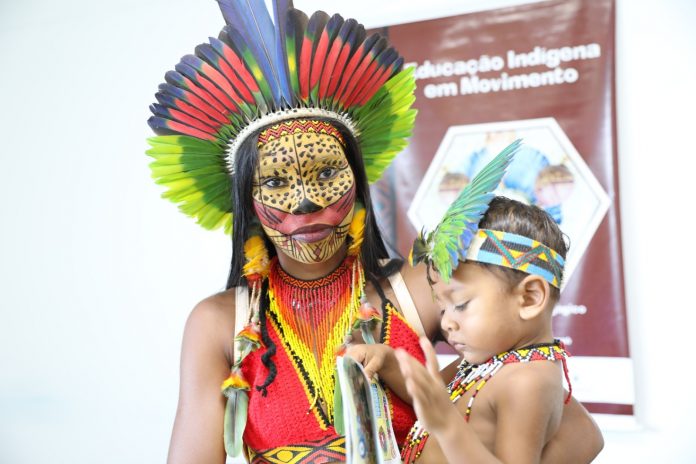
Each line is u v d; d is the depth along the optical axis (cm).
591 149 264
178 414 132
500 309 115
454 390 124
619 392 260
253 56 131
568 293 265
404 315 136
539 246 116
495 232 116
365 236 140
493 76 276
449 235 117
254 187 133
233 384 129
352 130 143
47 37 355
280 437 130
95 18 349
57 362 351
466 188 125
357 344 129
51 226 355
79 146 351
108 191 347
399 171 287
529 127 271
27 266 358
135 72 343
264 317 138
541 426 110
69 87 353
